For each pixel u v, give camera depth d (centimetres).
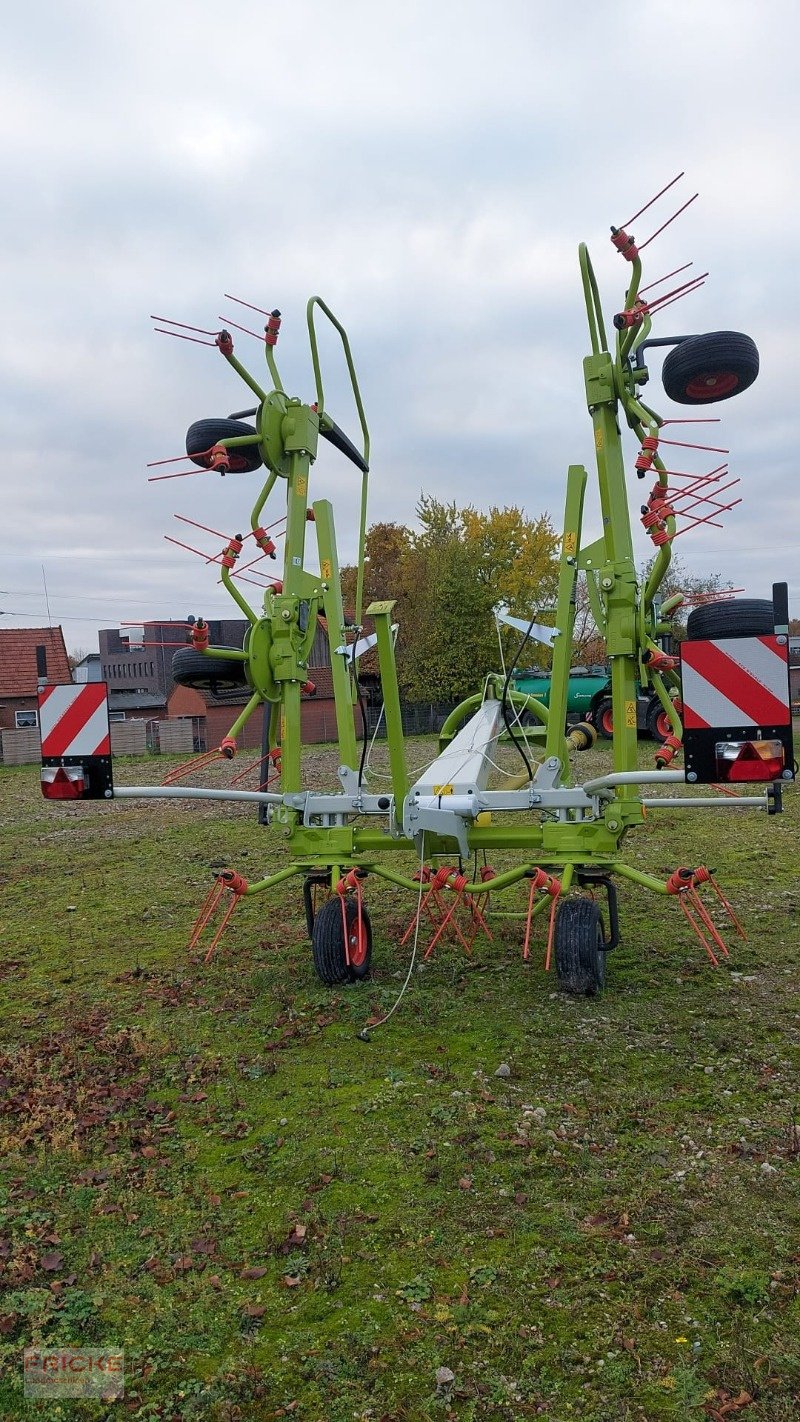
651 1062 433
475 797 541
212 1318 271
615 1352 252
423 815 506
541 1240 300
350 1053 455
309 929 602
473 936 631
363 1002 526
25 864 1046
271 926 714
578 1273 283
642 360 552
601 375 556
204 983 575
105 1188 340
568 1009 504
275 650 573
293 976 581
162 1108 403
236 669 583
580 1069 427
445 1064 438
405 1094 407
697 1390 238
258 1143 370
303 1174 344
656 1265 285
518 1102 396
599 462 562
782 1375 241
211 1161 358
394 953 626
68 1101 409
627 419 582
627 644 548
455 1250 297
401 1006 518
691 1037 459
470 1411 235
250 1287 285
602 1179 333
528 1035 469
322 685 3312
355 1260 294
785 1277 277
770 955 588
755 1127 368
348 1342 259
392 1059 446
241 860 1012
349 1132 374
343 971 549
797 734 1891
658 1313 265
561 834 540
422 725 3400
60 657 3841
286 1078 430
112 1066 448
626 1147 356
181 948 660
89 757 494
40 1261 298
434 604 3400
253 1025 498
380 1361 252
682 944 620
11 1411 241
